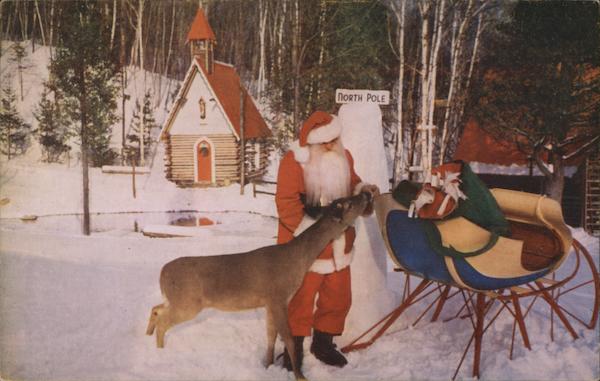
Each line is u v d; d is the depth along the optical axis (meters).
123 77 27.19
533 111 14.05
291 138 22.98
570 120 13.85
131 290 5.32
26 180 19.70
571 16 13.80
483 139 15.48
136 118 26.86
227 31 29.41
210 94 22.45
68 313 4.35
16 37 28.08
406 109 20.44
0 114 22.69
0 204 17.33
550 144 14.15
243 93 23.11
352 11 20.70
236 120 22.39
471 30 18.62
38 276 5.93
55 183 19.25
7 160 21.31
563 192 14.52
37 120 23.27
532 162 14.70
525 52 14.37
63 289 5.29
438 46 16.91
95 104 21.31
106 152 22.92
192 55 23.20
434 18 18.17
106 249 9.10
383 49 20.78
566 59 13.82
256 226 15.70
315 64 21.06
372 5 20.44
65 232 14.39
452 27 18.67
